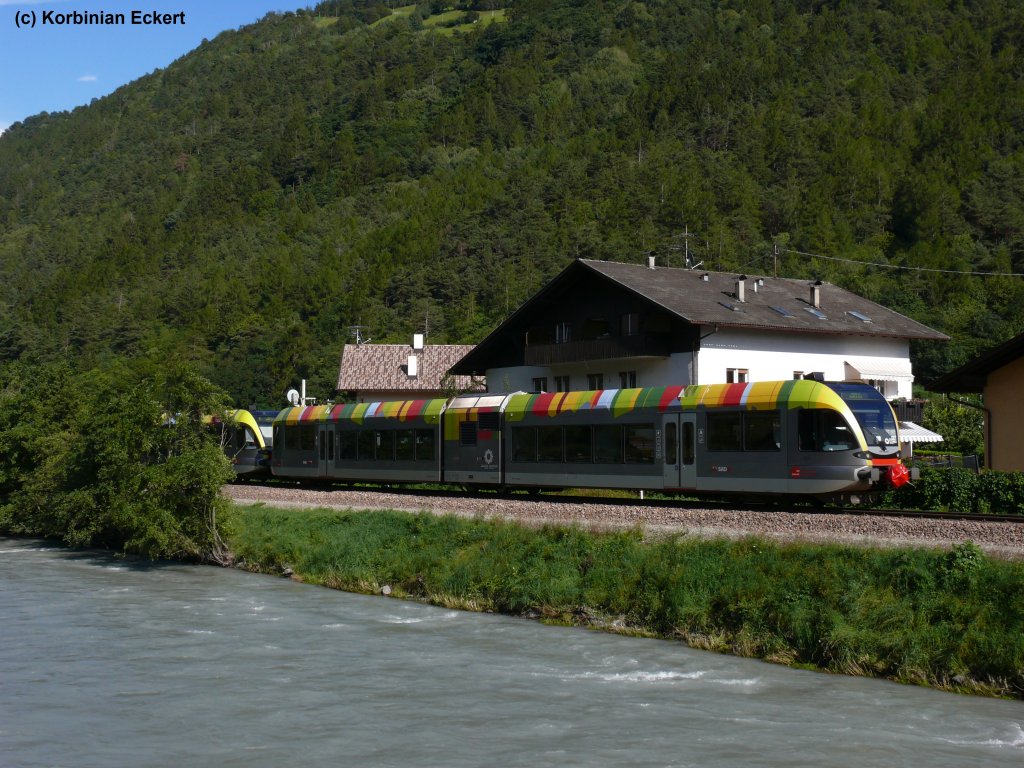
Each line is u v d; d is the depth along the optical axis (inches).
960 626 660.7
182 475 1251.2
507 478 1284.4
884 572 729.6
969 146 5339.6
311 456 1601.9
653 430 1115.9
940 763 503.8
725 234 4840.1
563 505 1087.6
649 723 570.9
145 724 582.9
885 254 4771.2
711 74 7293.3
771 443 1010.7
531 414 1258.0
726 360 1782.7
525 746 534.0
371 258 6176.2
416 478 1413.6
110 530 1448.1
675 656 730.8
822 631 703.7
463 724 573.6
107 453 1299.2
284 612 928.9
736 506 1051.9
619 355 1838.1
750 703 608.7
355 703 619.8
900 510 936.3
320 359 4724.4
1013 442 1193.4
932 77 6939.0
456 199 6845.5
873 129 5999.0
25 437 1672.0
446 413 1373.0
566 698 624.7
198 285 6363.2
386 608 943.7
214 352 5497.1
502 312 4623.5
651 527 946.7
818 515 886.4
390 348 3110.2
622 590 852.0
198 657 748.6
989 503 940.0
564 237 5265.8
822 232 4793.3
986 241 4628.4
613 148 6638.8
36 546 1517.0
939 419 2164.1
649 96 7465.6
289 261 6648.6
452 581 973.8
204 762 516.7
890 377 1977.1
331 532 1191.6
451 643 784.9
